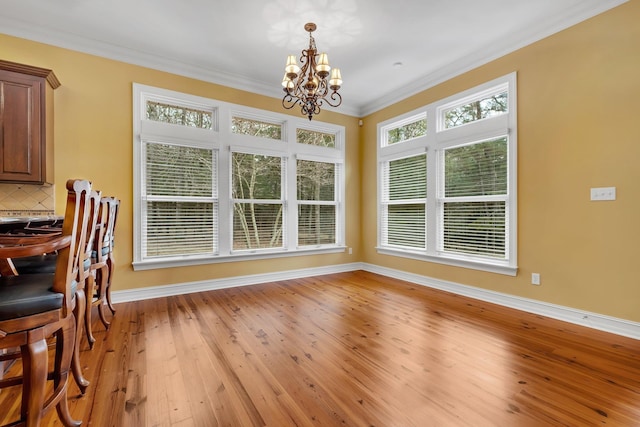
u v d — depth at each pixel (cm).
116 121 332
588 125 264
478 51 340
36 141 273
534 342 234
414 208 440
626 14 242
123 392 168
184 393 168
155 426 141
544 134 293
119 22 287
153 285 353
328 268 496
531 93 302
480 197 351
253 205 425
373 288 401
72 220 120
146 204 351
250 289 394
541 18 283
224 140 397
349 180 520
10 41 286
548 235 291
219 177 393
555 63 284
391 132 484
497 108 339
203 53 345
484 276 346
